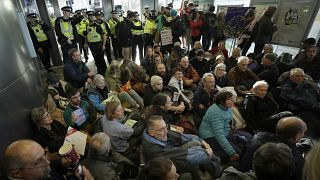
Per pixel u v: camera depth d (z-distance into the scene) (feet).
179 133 6.64
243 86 11.41
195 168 5.57
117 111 6.92
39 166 3.83
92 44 17.49
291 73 9.57
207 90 9.67
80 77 11.41
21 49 7.24
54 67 20.04
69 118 7.50
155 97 8.13
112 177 5.22
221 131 7.11
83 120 7.78
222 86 11.78
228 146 6.92
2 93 5.53
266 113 8.56
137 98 10.57
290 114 7.34
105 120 7.04
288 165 3.43
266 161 3.49
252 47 20.06
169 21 19.72
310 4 14.32
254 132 8.26
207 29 19.77
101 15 20.10
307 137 7.69
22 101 6.53
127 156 6.75
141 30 20.56
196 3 24.64
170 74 12.65
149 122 5.72
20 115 6.23
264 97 8.66
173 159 5.53
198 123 9.18
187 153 5.63
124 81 11.79
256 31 16.71
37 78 8.87
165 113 8.21
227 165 6.83
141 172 4.58
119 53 22.24
